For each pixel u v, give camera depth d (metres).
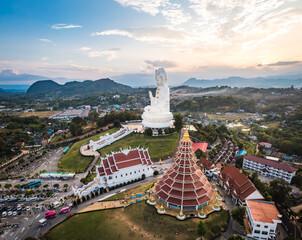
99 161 121.25
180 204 67.94
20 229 67.50
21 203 83.25
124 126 178.75
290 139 151.25
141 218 67.62
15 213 75.06
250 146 151.50
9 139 169.62
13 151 154.75
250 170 113.38
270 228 58.59
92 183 93.44
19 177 109.44
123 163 93.69
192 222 64.31
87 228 65.50
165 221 65.06
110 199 80.81
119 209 73.81
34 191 91.38
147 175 99.38
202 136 153.00
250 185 75.38
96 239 60.72
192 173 72.31
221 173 90.69
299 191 92.62
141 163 96.94
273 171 104.88
